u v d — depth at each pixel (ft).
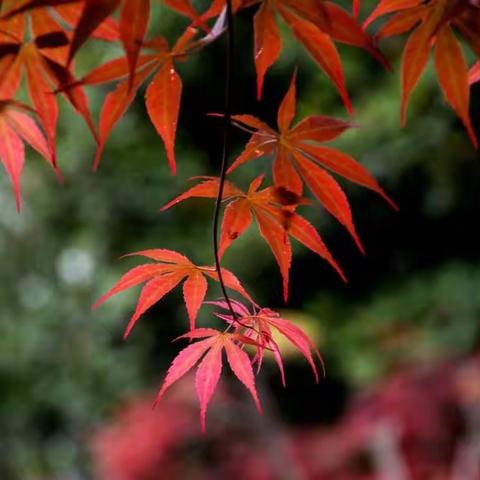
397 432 18.72
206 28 3.10
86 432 30.53
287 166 3.66
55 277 31.71
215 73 24.17
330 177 3.64
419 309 24.20
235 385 22.62
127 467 20.21
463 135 21.43
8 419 31.53
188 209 26.20
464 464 18.17
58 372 30.66
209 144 26.23
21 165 3.88
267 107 24.26
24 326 31.55
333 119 3.56
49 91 3.48
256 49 3.39
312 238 3.76
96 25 2.73
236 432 21.20
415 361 22.11
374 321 24.70
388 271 26.66
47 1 2.86
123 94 3.27
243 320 4.03
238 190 3.68
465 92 3.47
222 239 3.74
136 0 2.81
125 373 29.60
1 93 3.51
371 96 22.50
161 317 28.53
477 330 22.59
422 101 21.36
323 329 25.39
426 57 3.50
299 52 22.38
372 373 23.30
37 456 31.96
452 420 19.01
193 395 21.15
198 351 3.95
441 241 25.90
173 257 3.86
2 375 30.96
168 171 26.21
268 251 25.59
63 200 28.37
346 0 19.85
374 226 26.14
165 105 3.37
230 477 20.40
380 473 18.51
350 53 22.62
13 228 31.58
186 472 20.42
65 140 26.63
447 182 23.04
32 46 3.31
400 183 24.22
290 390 29.09
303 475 19.77
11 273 31.71
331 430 21.11
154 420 20.62
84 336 31.07
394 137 22.22
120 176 26.96
